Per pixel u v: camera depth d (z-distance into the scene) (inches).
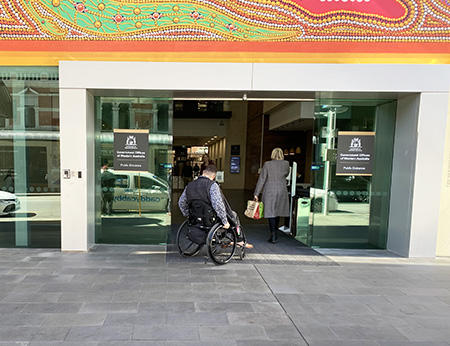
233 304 126.3
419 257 198.4
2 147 201.9
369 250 217.9
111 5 186.2
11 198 203.3
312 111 363.3
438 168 193.3
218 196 166.6
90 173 197.9
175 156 1131.3
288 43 191.8
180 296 132.0
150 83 186.9
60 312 115.4
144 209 214.4
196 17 188.9
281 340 101.7
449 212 201.8
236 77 188.9
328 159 216.8
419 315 122.3
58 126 202.1
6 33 186.9
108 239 214.8
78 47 188.2
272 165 223.1
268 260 187.0
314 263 183.8
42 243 204.7
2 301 123.5
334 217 220.5
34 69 196.4
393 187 214.1
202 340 100.0
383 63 193.3
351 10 191.2
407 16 191.8
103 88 185.5
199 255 191.0
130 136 210.7
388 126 215.3
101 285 140.9
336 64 188.9
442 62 193.9
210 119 658.2
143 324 108.5
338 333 107.1
